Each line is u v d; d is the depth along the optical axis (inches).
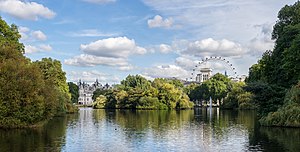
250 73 4566.9
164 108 6530.5
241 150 1493.6
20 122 2251.5
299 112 2207.2
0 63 2180.1
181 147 1603.1
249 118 3531.0
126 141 1791.3
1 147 1544.0
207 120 3284.9
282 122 2276.1
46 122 2819.9
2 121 2204.7
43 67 4062.5
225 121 3125.0
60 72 4303.6
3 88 2143.2
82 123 2910.9
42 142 1710.1
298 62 2532.0
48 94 2438.5
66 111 4461.1
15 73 2187.5
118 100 7003.0
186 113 4842.5
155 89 6663.4
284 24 3090.6
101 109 6919.3
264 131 2113.7
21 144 1636.3
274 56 2974.9
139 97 6692.9
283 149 1487.5
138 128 2481.5
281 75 2792.8
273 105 2583.7
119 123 2947.8
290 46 2684.5
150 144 1691.7
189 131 2263.8
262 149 1501.0
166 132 2209.6
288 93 2363.4
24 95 2209.6
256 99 2682.1
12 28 2751.0
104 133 2145.7
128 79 7805.1
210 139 1852.9
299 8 2994.6
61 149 1523.1
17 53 2340.1
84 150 1512.1
